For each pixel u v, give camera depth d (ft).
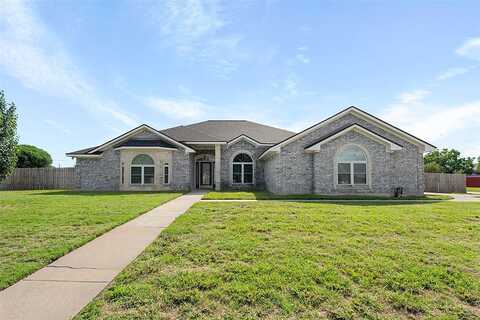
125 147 66.69
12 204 39.88
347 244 19.63
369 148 55.72
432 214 31.19
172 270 15.30
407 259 16.85
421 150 58.90
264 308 11.57
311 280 13.87
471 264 16.33
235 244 19.38
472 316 11.34
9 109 41.96
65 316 10.80
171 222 27.99
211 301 12.05
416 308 11.78
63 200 45.06
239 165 77.15
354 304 11.95
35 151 106.32
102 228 24.27
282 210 33.63
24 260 16.56
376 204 41.65
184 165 69.82
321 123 57.88
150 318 10.76
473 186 125.29
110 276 14.67
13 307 11.47
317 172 55.83
